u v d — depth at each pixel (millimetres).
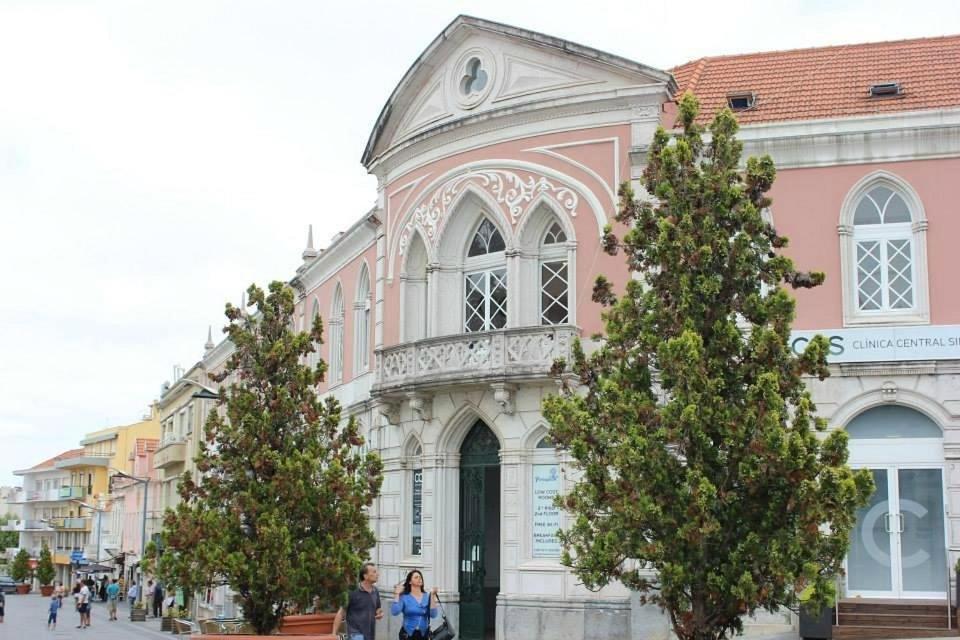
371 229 29062
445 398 24203
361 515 18141
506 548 22719
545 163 23547
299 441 18078
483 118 24219
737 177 13570
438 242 25031
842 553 12055
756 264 13141
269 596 16938
